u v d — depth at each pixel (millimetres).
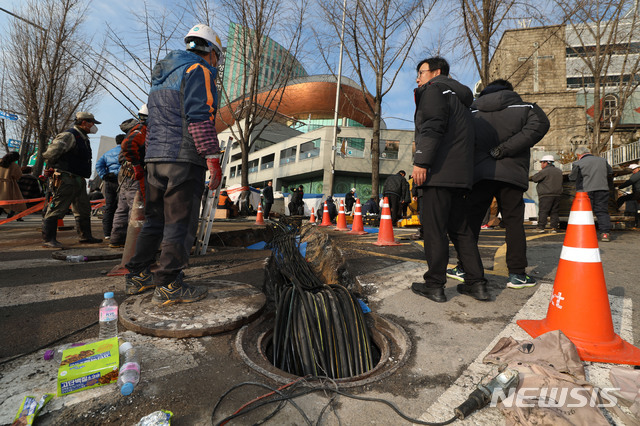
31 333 1627
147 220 2162
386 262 3367
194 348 1517
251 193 19172
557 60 23766
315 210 23406
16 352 1434
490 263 3447
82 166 4195
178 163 1857
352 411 1114
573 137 21172
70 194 4137
